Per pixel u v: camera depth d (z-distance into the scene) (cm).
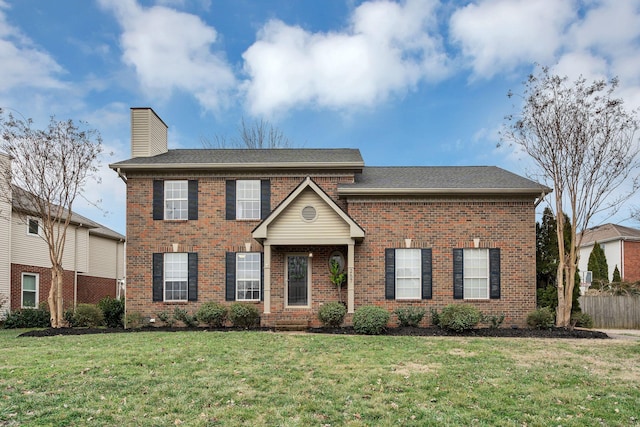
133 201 1850
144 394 806
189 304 1809
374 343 1298
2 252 2067
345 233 1670
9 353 1144
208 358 1080
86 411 720
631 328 2048
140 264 1830
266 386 861
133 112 1989
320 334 1498
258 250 1823
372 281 1761
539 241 1891
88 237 2697
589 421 706
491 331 1562
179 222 1839
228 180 1853
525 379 929
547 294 1758
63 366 987
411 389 854
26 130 1825
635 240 3247
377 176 1967
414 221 1780
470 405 771
